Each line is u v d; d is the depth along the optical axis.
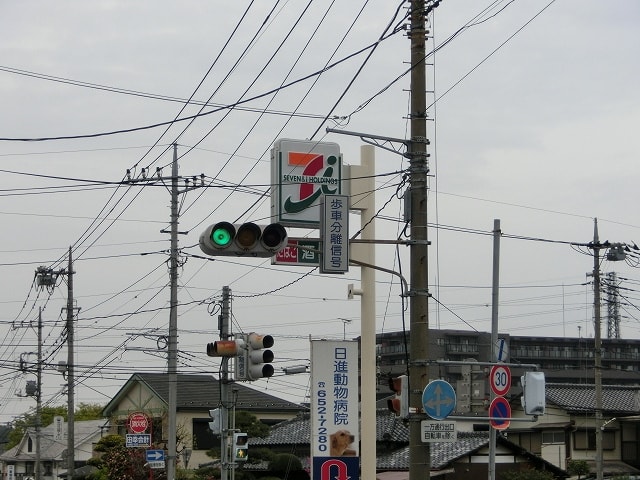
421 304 15.54
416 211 15.75
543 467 34.00
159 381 57.91
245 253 14.82
